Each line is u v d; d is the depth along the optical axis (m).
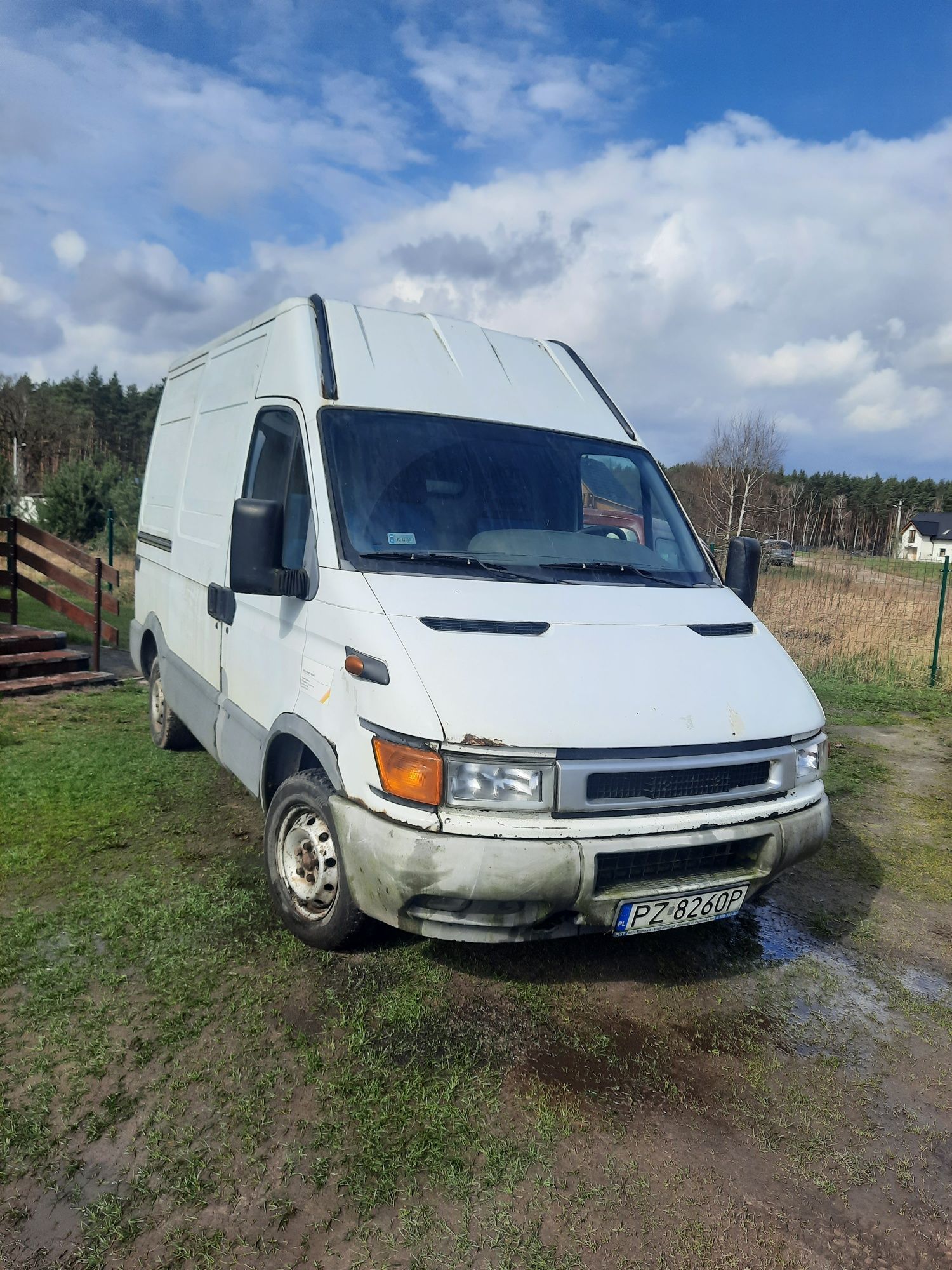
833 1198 2.51
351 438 3.76
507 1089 2.85
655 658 3.36
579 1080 2.93
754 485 49.25
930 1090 3.06
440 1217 2.32
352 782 3.10
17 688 8.09
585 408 4.71
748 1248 2.30
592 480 4.29
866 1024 3.46
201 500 5.22
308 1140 2.56
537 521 3.94
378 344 4.26
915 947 4.21
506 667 3.05
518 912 2.90
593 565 3.88
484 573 3.57
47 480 26.88
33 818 4.94
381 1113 2.68
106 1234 2.21
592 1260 2.22
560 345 5.18
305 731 3.46
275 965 3.47
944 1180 2.62
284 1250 2.19
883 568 16.12
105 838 4.71
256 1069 2.86
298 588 3.61
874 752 8.16
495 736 2.85
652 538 4.35
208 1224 2.25
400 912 2.93
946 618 13.92
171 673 5.71
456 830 2.83
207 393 5.52
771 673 3.62
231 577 3.61
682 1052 3.15
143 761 6.12
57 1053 2.88
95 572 9.09
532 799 2.88
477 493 3.88
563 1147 2.61
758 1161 2.63
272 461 4.12
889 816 6.27
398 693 2.93
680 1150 2.65
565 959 3.71
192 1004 3.19
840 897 4.76
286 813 3.70
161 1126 2.58
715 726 3.19
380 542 3.53
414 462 3.81
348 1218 2.30
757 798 3.34
